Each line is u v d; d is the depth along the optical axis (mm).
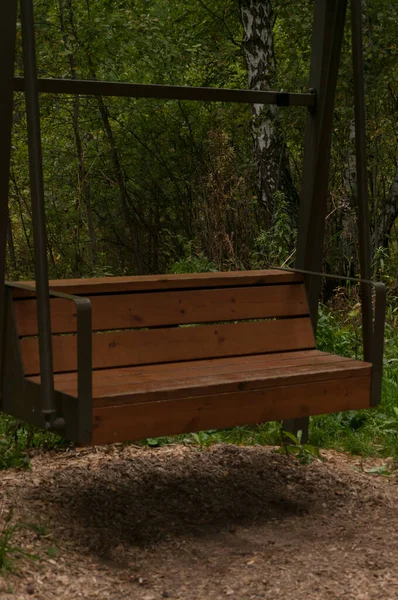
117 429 4121
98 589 3828
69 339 4758
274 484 5430
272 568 4148
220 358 5277
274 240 10305
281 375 4688
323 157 5602
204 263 10391
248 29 13617
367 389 5023
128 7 14836
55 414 4090
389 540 4562
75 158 16781
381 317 5004
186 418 4344
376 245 12625
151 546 4406
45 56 14070
